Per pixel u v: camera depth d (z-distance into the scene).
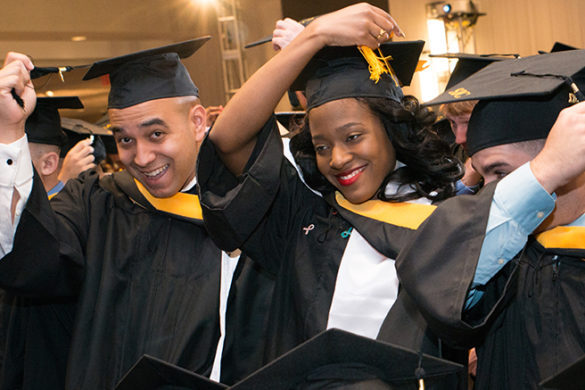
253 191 1.91
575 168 1.47
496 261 1.55
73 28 7.97
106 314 2.21
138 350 2.18
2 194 1.96
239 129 1.90
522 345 1.70
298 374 1.50
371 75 1.82
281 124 2.94
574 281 1.64
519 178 1.53
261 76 1.86
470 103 2.51
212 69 9.05
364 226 1.92
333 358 1.49
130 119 2.19
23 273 2.11
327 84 1.84
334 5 8.91
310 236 2.04
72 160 3.21
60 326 2.43
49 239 2.11
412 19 10.82
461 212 1.57
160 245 2.31
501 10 11.73
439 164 1.91
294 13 8.73
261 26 9.12
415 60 1.99
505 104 1.70
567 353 1.59
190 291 2.24
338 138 1.83
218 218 1.92
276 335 2.02
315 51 1.81
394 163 1.92
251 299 2.23
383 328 1.81
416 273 1.55
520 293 1.72
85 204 2.39
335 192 2.05
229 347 2.20
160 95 2.21
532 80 1.67
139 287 2.27
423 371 1.43
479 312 1.75
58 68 2.29
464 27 11.25
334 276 1.94
